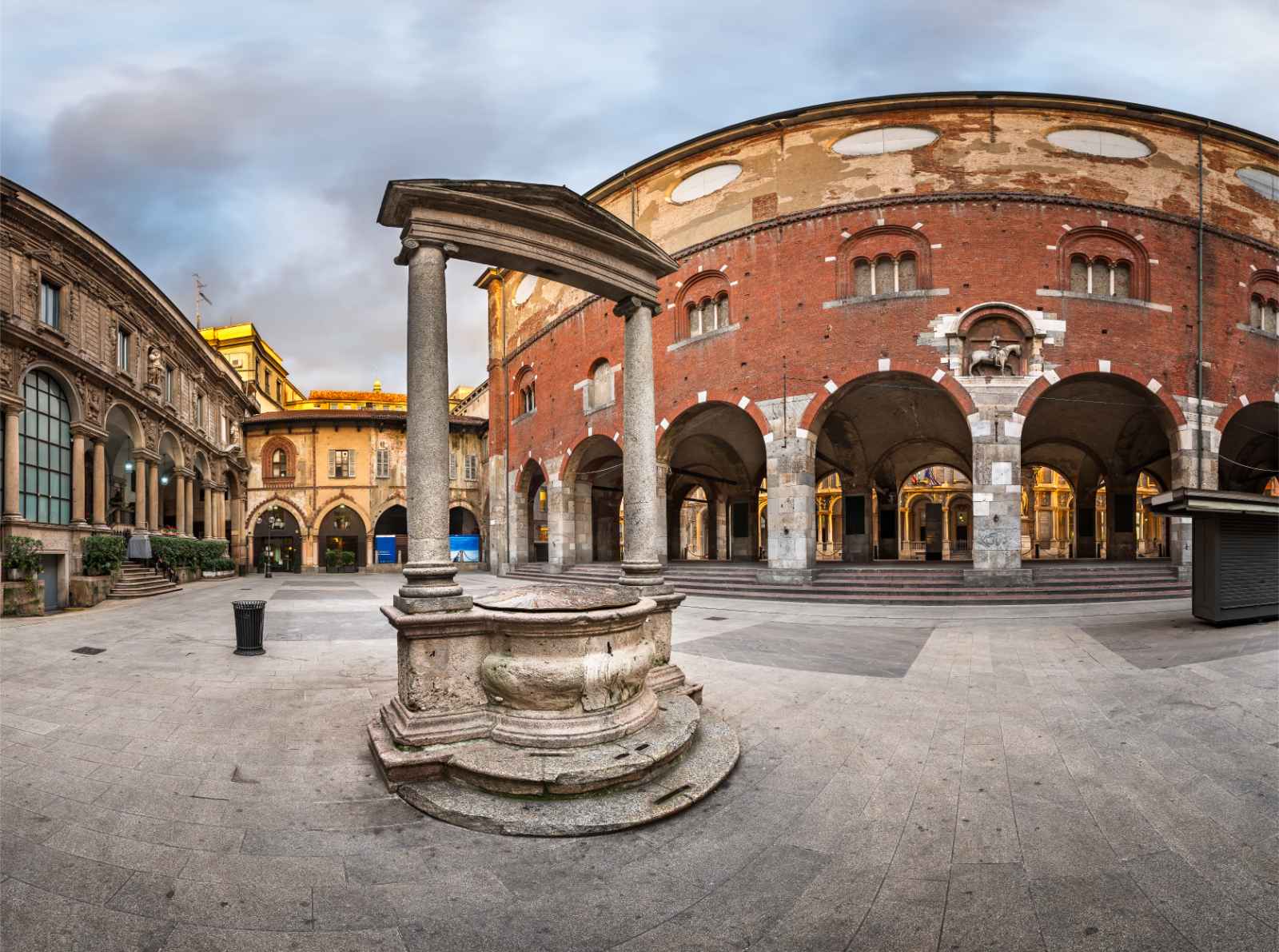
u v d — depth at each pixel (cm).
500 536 3641
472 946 331
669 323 2477
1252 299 2216
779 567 2089
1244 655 914
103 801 505
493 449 3706
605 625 581
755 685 859
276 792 526
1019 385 1961
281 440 4447
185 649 1142
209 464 3622
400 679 606
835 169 2173
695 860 419
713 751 593
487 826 461
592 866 412
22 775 555
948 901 370
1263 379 2164
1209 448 2047
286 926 347
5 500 1834
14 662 1024
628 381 837
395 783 527
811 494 2105
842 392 2100
